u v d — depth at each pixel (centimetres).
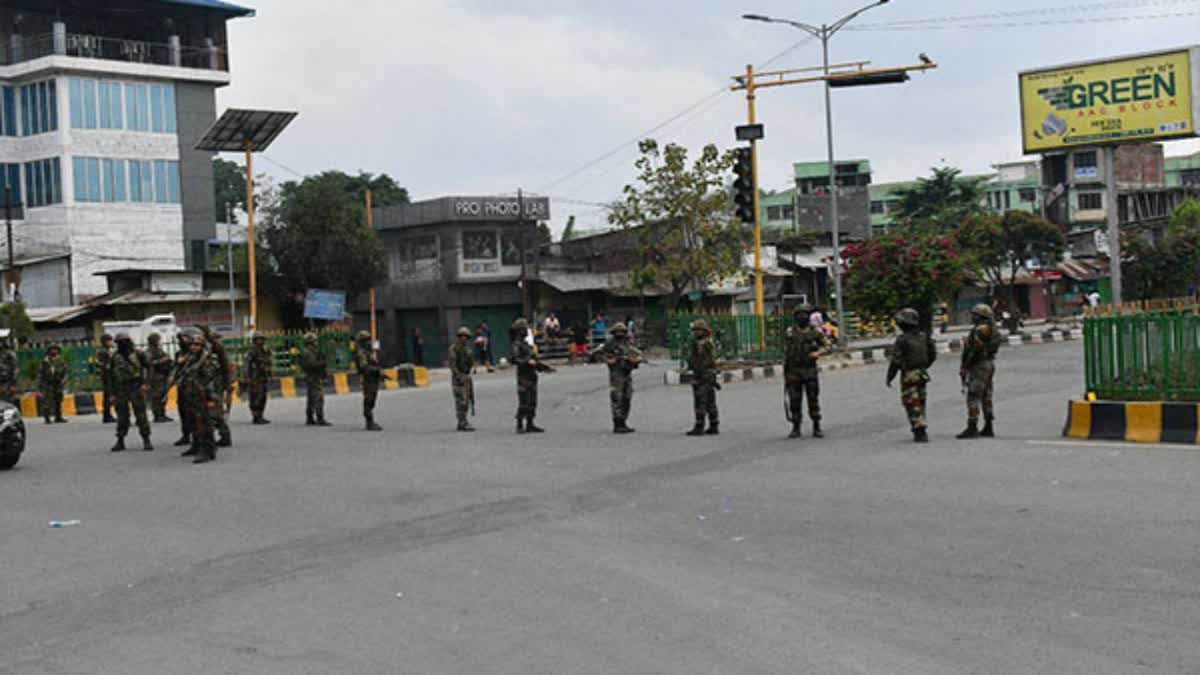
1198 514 854
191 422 1561
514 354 1719
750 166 2809
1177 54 2583
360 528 955
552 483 1163
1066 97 2731
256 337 2094
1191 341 1316
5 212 4541
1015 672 519
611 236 5369
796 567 742
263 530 964
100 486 1278
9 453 1466
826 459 1250
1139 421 1310
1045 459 1172
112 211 4884
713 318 2773
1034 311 6675
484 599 692
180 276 4122
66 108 4781
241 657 594
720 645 577
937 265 3011
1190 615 596
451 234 4975
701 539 846
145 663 591
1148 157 7388
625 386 1669
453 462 1368
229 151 3691
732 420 1778
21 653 621
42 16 4981
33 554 898
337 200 4359
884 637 580
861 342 4316
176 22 5231
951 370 2617
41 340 4162
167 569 826
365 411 1875
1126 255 5262
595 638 598
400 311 5209
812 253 6172
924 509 923
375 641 612
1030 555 746
